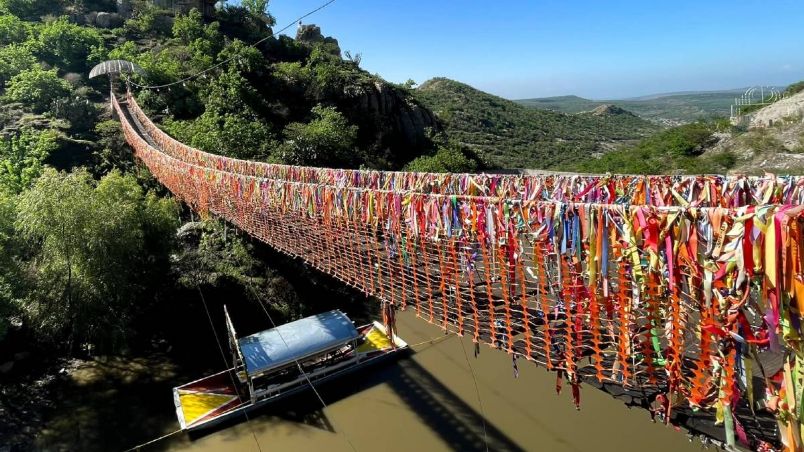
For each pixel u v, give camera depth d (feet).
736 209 11.30
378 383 45.60
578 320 16.52
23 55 122.93
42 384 46.21
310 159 102.53
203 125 99.55
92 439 40.32
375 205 26.63
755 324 14.37
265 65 148.97
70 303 47.03
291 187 34.30
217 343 52.44
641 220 13.39
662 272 13.75
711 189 23.99
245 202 42.16
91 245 47.50
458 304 22.25
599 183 25.59
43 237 48.62
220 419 40.86
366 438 38.91
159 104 116.78
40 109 99.25
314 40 228.63
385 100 151.64
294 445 38.68
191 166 53.06
